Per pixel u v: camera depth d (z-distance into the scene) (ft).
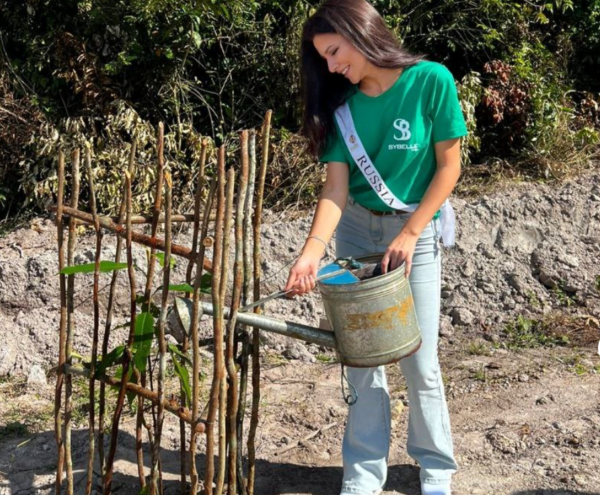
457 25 24.16
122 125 20.99
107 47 22.20
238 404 9.93
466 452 12.46
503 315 17.56
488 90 22.77
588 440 12.57
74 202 9.39
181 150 22.21
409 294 9.32
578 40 26.50
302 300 17.72
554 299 17.98
